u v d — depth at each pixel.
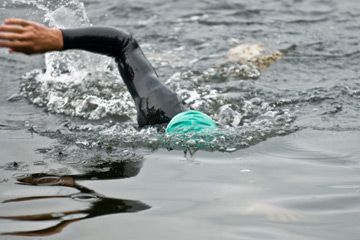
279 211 10.55
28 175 12.29
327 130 14.97
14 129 15.43
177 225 10.02
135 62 14.90
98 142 14.27
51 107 17.30
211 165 12.70
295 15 26.06
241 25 25.03
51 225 10.01
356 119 15.79
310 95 17.58
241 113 16.41
